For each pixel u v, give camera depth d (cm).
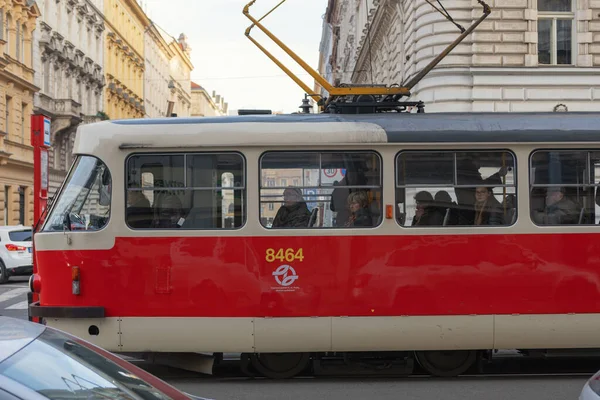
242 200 877
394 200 879
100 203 880
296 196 877
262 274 867
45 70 4325
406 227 877
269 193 877
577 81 2153
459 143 884
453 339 873
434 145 882
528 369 989
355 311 869
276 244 870
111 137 884
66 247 875
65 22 4650
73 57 4762
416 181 883
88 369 342
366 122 887
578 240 886
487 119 897
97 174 884
